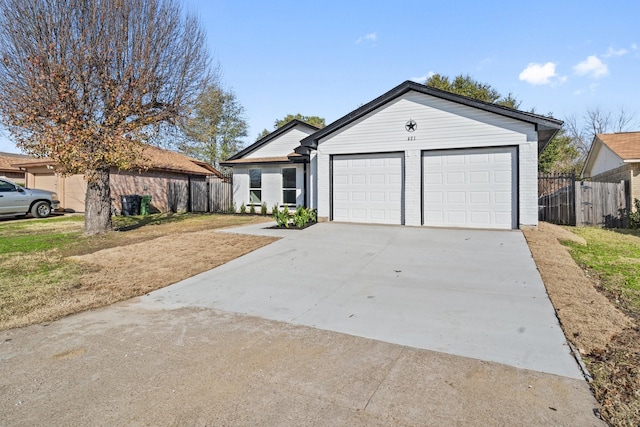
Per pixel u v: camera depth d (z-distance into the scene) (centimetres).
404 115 1086
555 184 1573
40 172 1995
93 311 479
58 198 1823
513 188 986
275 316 450
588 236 1085
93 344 372
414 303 479
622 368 303
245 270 666
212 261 732
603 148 1859
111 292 556
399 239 874
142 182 2017
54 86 899
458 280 569
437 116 1047
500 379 290
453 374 299
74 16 927
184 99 1122
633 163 1383
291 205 1720
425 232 956
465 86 2848
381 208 1137
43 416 250
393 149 1102
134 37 999
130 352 352
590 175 2212
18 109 901
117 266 705
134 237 1022
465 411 248
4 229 1230
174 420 243
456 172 1041
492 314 434
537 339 365
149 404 262
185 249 832
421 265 657
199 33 1155
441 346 354
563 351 338
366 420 240
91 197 1052
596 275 648
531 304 462
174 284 599
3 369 320
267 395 272
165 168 2098
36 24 897
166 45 1055
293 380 294
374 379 294
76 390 283
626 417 238
